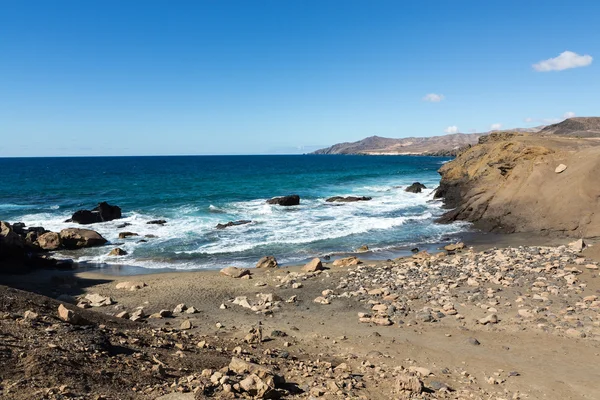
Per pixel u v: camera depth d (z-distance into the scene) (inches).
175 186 2448.3
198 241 1073.5
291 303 587.2
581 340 409.1
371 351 403.5
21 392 207.8
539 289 566.9
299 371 325.4
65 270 842.2
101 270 840.3
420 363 372.5
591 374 339.6
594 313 471.5
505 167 1277.1
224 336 445.1
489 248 933.2
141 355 298.7
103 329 347.6
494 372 350.0
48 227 1251.8
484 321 470.0
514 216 1116.5
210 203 1722.4
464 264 734.5
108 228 1232.2
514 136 1583.4
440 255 845.2
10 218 1401.3
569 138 1513.3
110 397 219.5
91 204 1723.7
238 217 1400.1
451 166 1696.6
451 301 550.3
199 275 771.4
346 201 1759.4
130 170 4298.7
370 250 970.1
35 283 727.7
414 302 561.6
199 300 609.0
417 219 1337.4
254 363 327.6
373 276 704.4
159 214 1462.8
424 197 1872.5
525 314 482.9
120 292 658.2
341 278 705.6
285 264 866.8
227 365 319.3
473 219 1239.5
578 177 1036.5
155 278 757.3
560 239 948.6
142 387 243.0
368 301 581.6
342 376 317.4
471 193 1349.7
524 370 351.9
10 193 2090.3
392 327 477.7
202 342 374.9
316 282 693.3
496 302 534.3
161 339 366.6
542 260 711.7
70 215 1464.1
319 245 1026.7
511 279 617.9
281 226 1244.5
